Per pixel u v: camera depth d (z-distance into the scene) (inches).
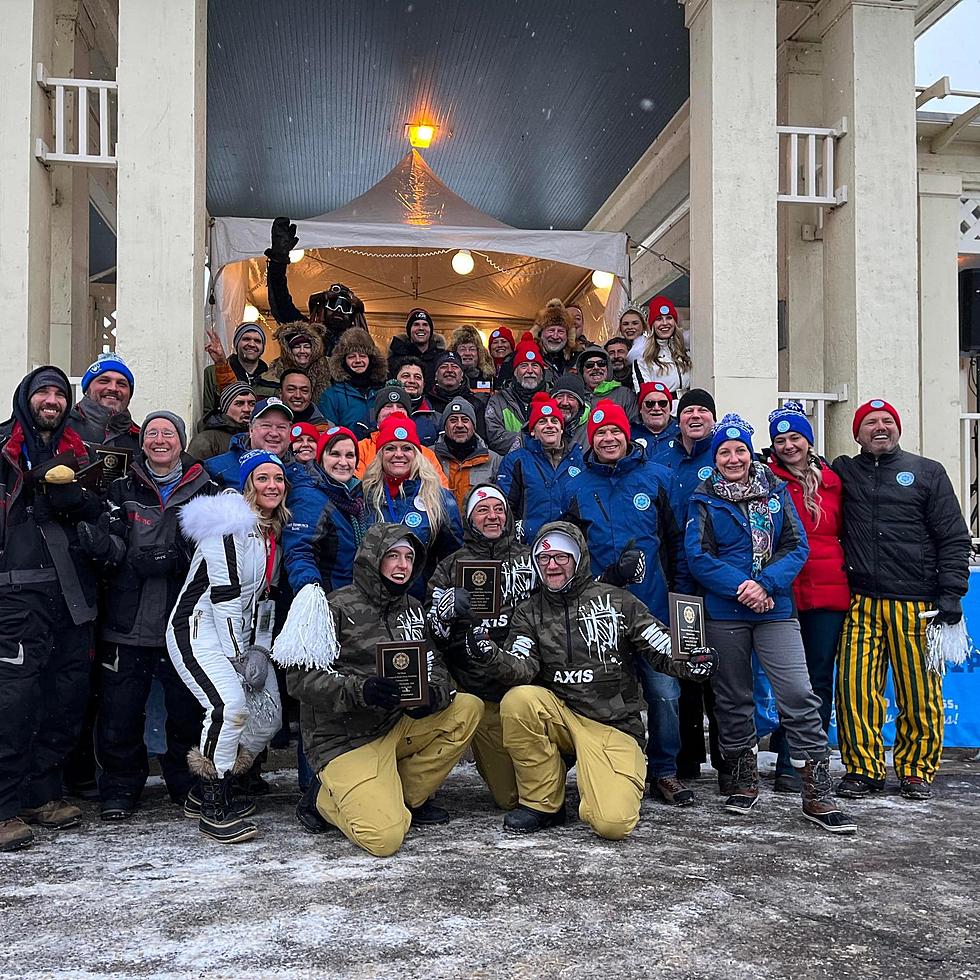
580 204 509.7
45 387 172.7
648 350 287.3
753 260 273.7
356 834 157.9
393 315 515.5
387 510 187.8
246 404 237.6
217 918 126.5
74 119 329.4
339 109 395.9
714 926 124.1
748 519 188.2
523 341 287.7
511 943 117.7
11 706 163.5
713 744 210.4
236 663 171.5
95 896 136.1
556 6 321.1
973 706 240.8
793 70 337.4
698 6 281.3
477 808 193.0
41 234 252.1
